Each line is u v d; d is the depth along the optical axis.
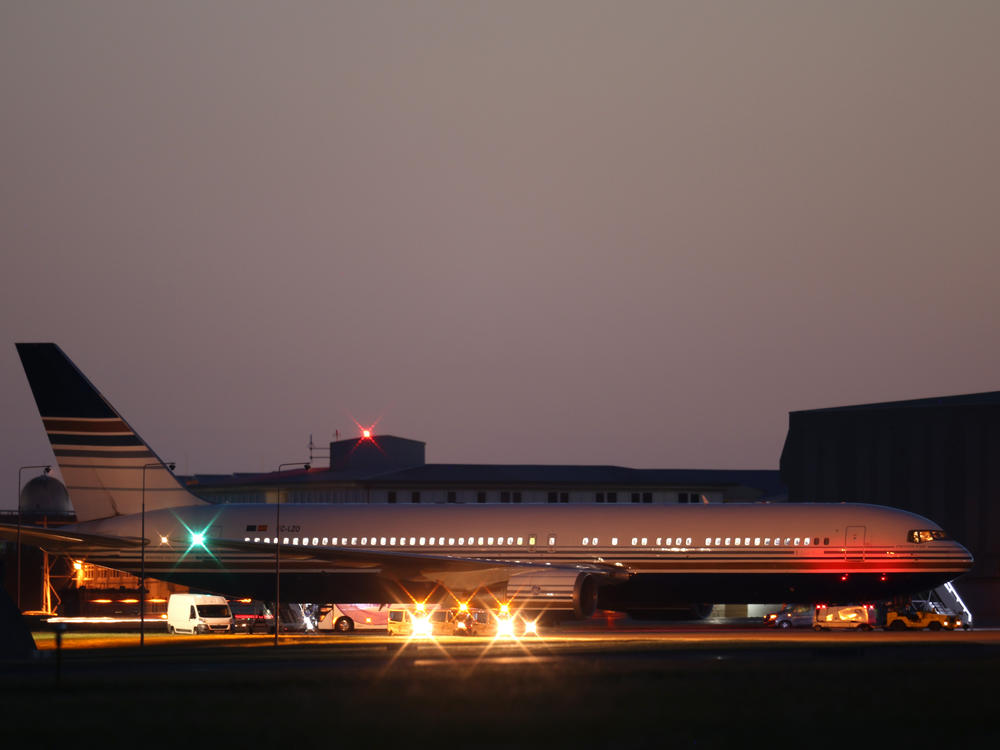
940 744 98.44
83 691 140.38
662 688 135.25
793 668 160.12
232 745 97.81
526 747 96.06
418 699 125.06
